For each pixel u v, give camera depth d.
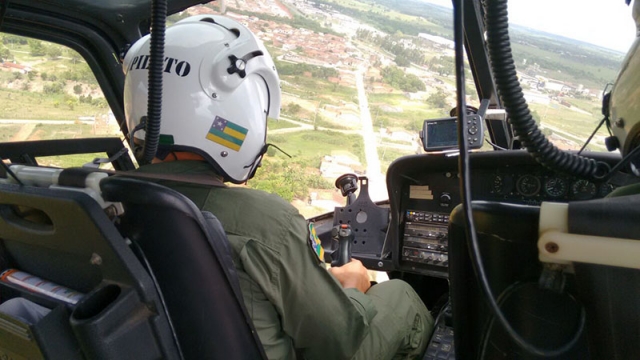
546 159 0.87
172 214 1.03
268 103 1.56
